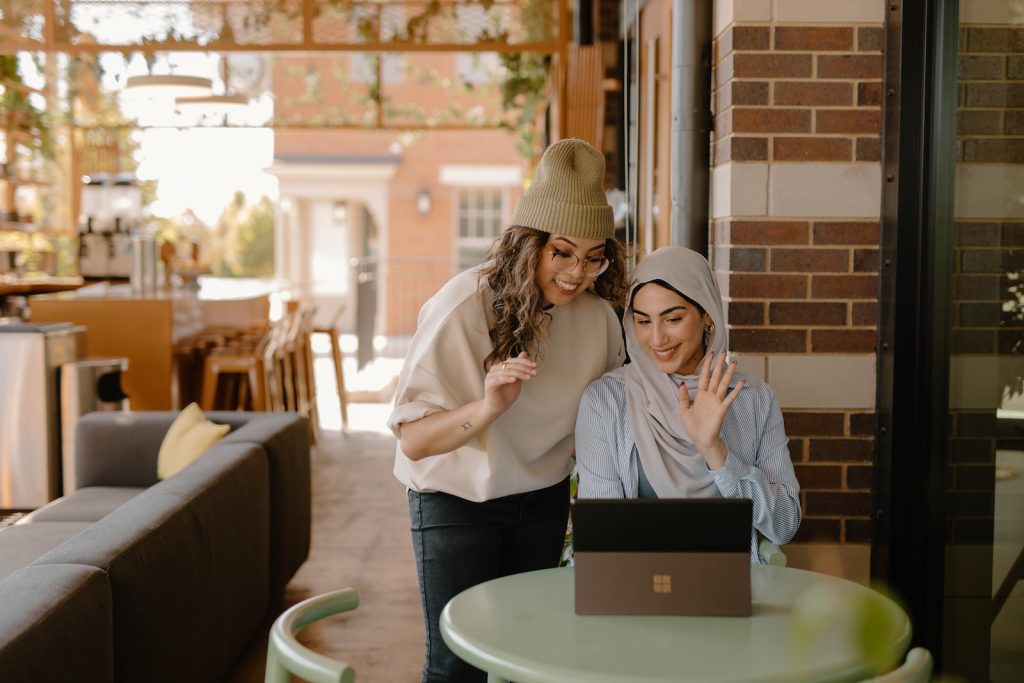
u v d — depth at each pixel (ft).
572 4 23.09
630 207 14.51
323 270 54.49
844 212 11.10
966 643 9.58
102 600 7.30
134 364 20.31
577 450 8.05
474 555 7.77
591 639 5.74
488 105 51.78
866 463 11.30
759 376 11.22
